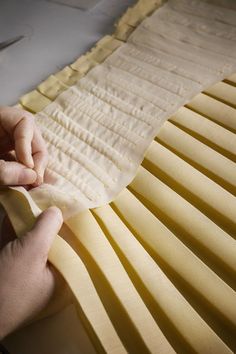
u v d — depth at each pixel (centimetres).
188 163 51
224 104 56
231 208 44
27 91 70
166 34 71
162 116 57
